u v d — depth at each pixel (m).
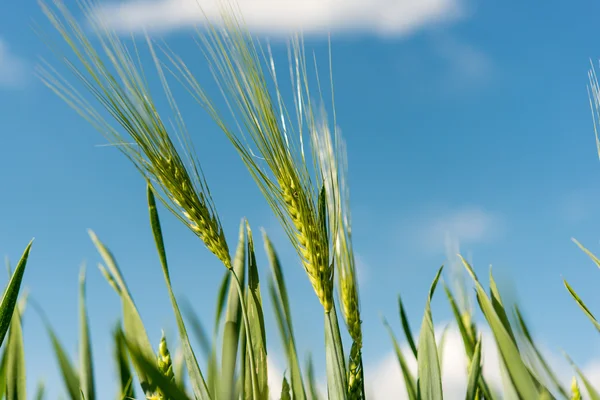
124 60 0.61
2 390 0.61
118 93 0.61
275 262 0.68
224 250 0.61
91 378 0.63
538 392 0.58
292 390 0.64
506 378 0.60
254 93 0.63
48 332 0.63
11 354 0.62
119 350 0.63
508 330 0.62
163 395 0.59
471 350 0.64
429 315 0.62
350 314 0.64
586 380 0.60
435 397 0.61
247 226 0.68
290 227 0.62
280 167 0.62
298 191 0.62
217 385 0.63
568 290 0.62
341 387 0.60
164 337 0.61
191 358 0.59
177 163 0.62
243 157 0.63
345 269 0.65
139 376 0.60
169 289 0.60
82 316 0.64
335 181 0.66
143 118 0.61
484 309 0.60
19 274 0.57
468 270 0.62
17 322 0.62
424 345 0.62
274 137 0.62
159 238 0.60
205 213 0.61
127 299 0.61
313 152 0.65
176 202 0.61
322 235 0.63
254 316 0.65
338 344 0.61
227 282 0.66
